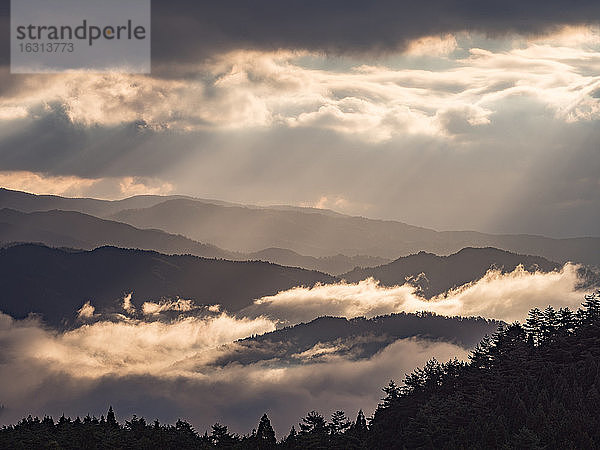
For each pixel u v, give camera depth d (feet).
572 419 634.02
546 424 638.53
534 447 603.26
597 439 617.62
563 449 604.49
